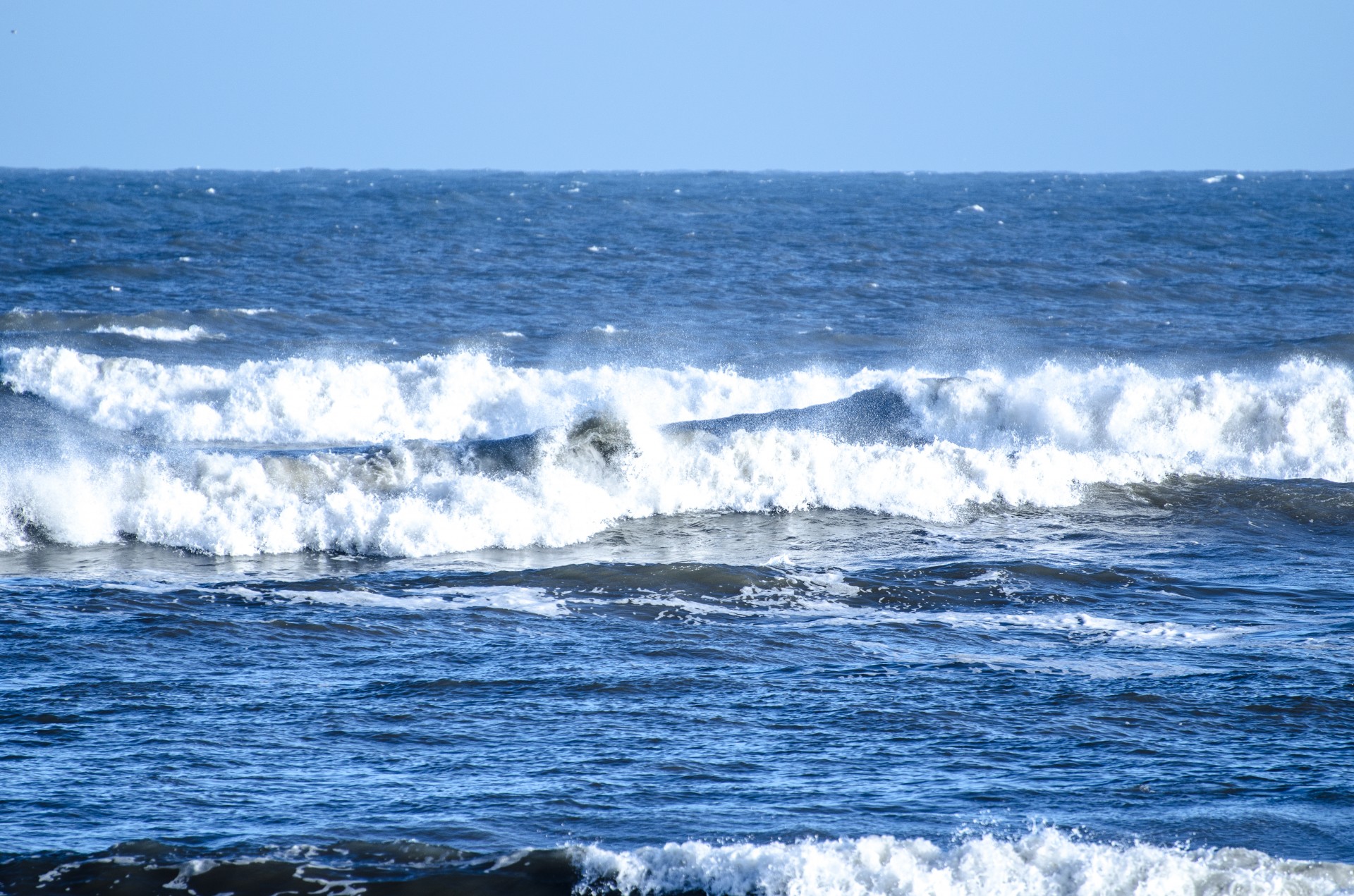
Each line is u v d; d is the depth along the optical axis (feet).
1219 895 82.64
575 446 210.18
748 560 178.60
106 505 183.73
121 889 82.33
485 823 91.97
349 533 179.93
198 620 140.56
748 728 111.96
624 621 146.00
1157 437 244.83
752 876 83.56
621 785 99.19
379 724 111.14
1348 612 157.28
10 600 145.69
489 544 183.93
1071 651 137.69
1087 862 84.48
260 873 84.33
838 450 217.56
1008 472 217.77
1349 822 94.38
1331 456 240.53
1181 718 115.75
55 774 98.37
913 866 83.97
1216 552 187.42
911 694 121.49
